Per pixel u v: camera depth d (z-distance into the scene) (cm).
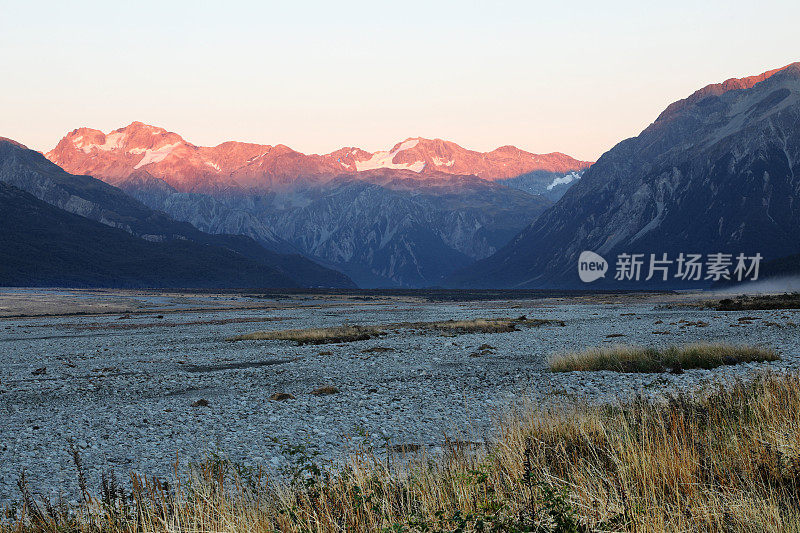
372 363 3425
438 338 4822
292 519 721
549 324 6066
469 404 2011
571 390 2081
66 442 1741
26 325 8075
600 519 627
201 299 18362
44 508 970
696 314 6700
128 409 2294
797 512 654
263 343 5028
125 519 780
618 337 4241
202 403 2294
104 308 12769
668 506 673
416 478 837
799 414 958
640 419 1091
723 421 1006
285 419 1950
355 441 1552
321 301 17975
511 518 612
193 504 768
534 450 883
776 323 4575
